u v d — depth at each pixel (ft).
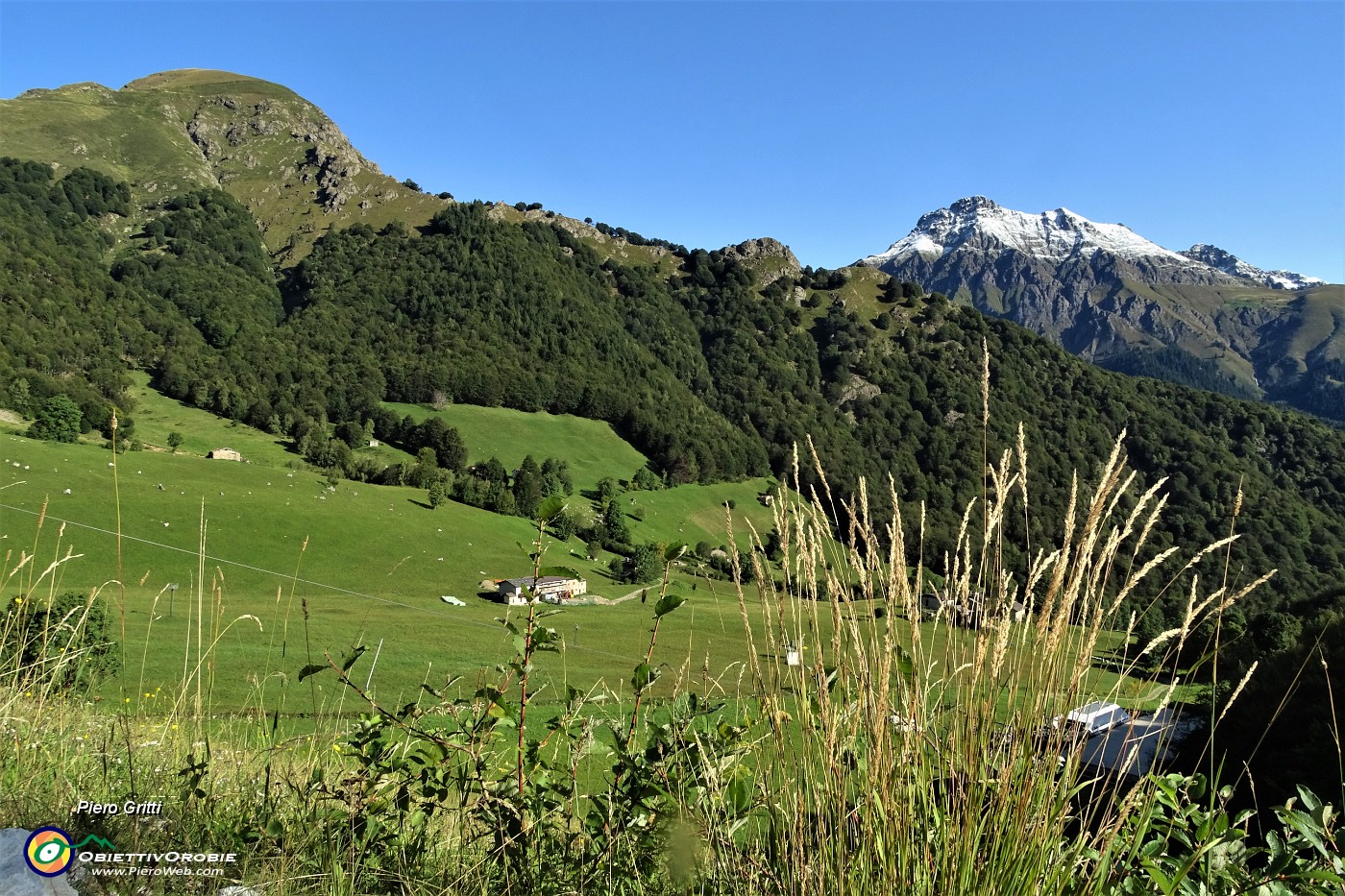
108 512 141.59
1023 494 5.28
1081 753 5.06
